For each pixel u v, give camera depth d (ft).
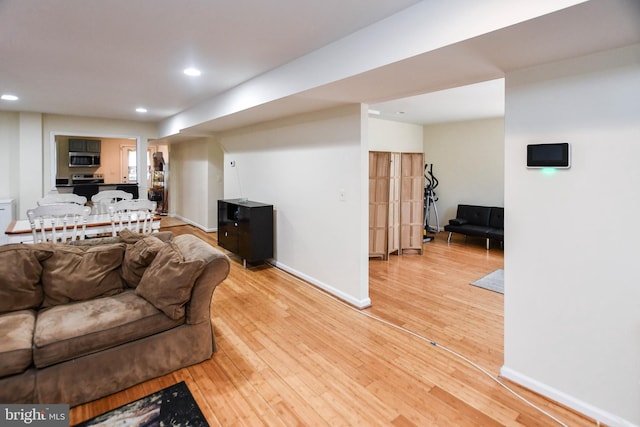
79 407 6.27
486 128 21.18
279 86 10.02
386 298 11.74
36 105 16.17
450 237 21.01
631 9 4.25
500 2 4.93
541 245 6.43
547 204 6.30
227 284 13.02
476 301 11.47
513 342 6.95
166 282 7.31
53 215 10.68
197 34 7.69
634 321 5.48
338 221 11.62
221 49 8.61
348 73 7.67
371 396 6.63
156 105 16.19
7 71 10.57
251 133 16.61
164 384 6.97
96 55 9.09
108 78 11.32
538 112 6.32
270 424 5.91
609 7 4.20
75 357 6.29
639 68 5.23
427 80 7.84
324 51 8.33
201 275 7.51
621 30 4.83
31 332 6.42
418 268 15.39
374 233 16.67
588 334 5.97
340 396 6.64
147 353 7.00
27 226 11.55
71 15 6.77
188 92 13.43
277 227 15.06
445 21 5.68
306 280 13.34
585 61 5.74
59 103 15.67
